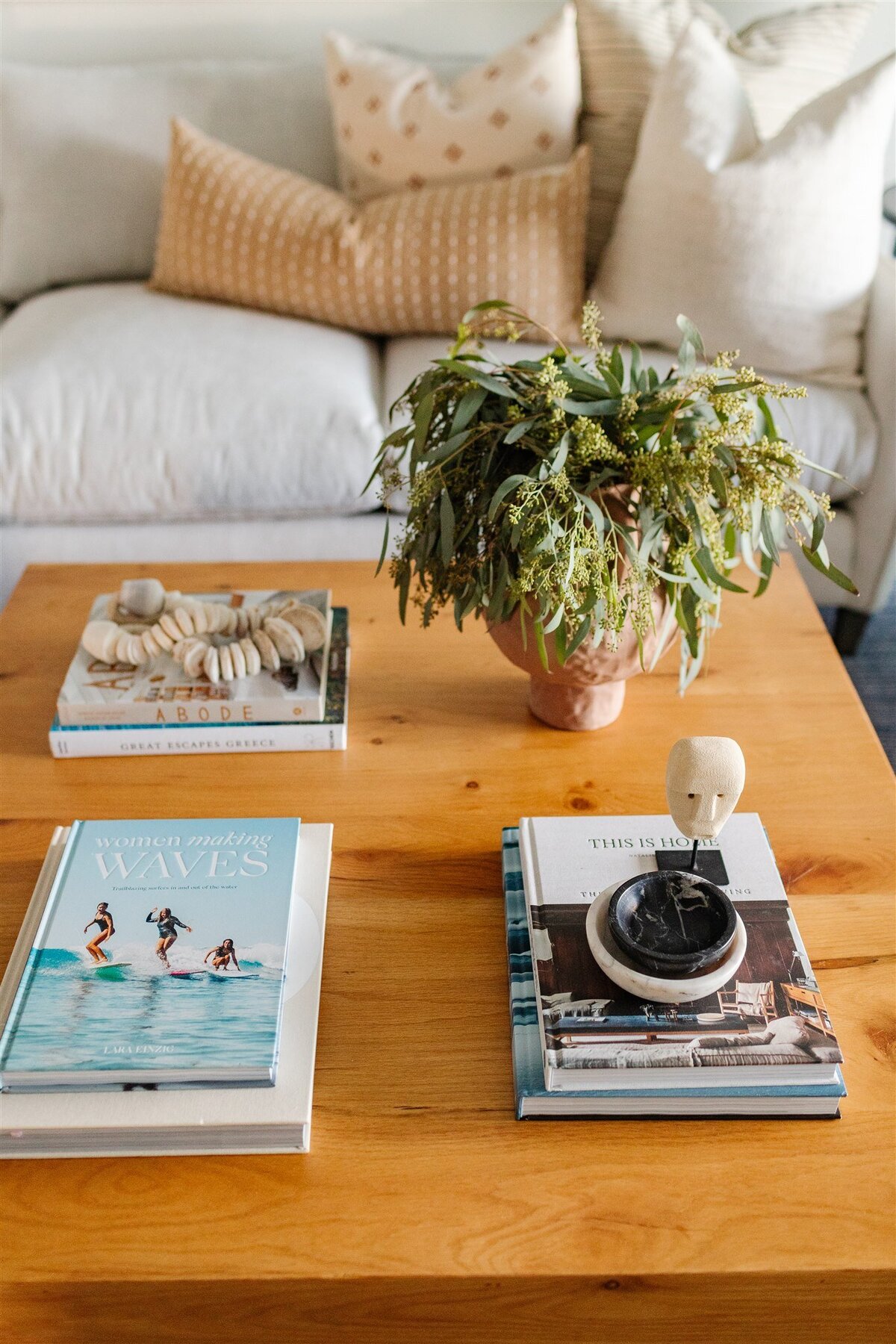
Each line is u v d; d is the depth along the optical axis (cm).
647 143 180
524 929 83
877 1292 65
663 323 183
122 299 194
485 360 96
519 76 189
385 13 226
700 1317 66
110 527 179
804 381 181
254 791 101
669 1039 71
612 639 88
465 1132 71
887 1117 72
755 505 88
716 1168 69
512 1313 66
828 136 169
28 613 129
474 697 114
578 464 89
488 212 182
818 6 202
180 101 208
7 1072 70
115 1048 71
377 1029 78
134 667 110
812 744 107
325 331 191
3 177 206
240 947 79
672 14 197
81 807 100
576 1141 71
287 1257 64
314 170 212
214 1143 70
